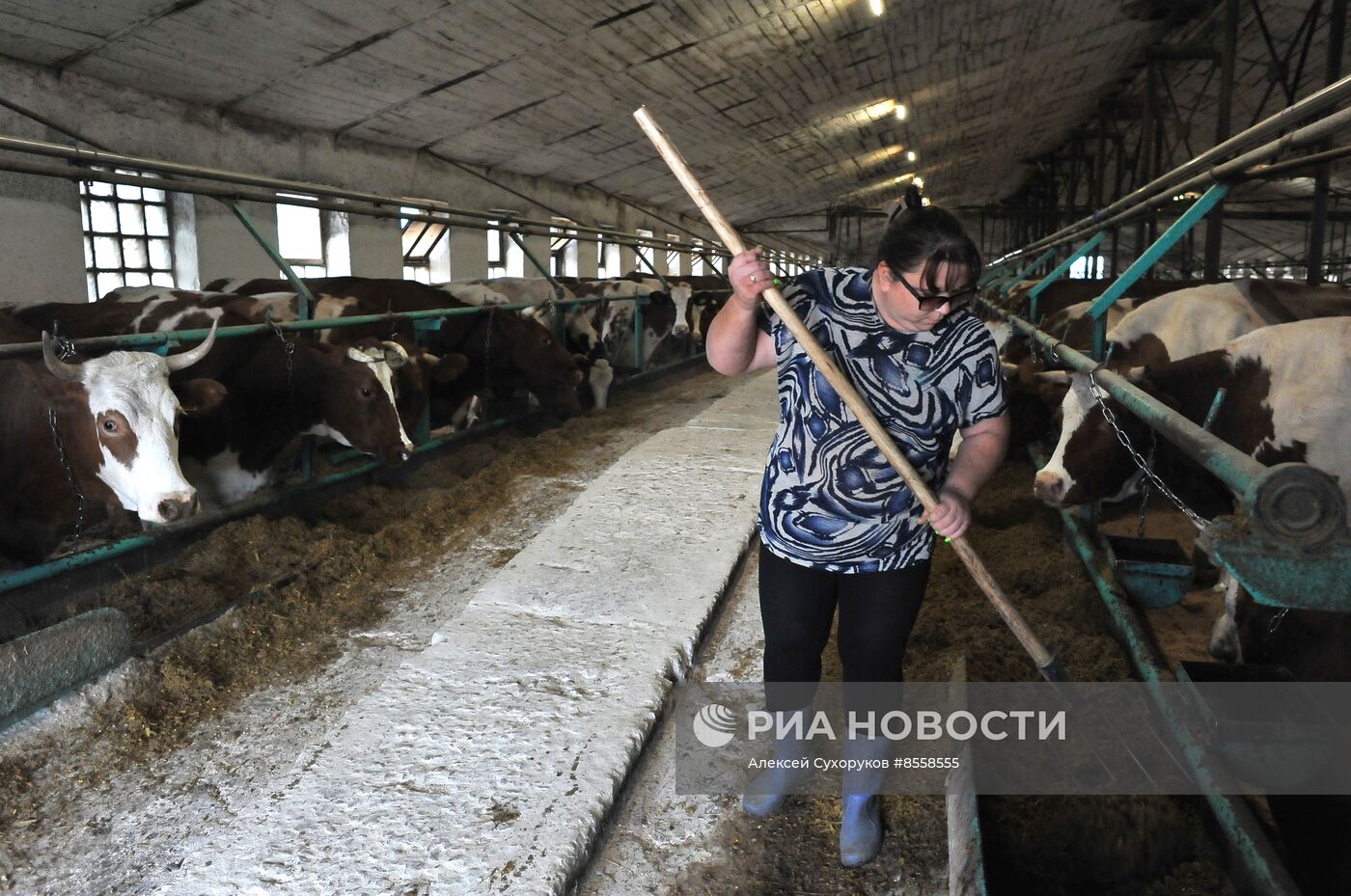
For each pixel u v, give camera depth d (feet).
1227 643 10.43
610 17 33.53
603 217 62.28
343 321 17.84
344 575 13.10
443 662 9.59
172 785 8.20
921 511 6.35
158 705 9.52
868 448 6.08
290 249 35.01
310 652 10.93
